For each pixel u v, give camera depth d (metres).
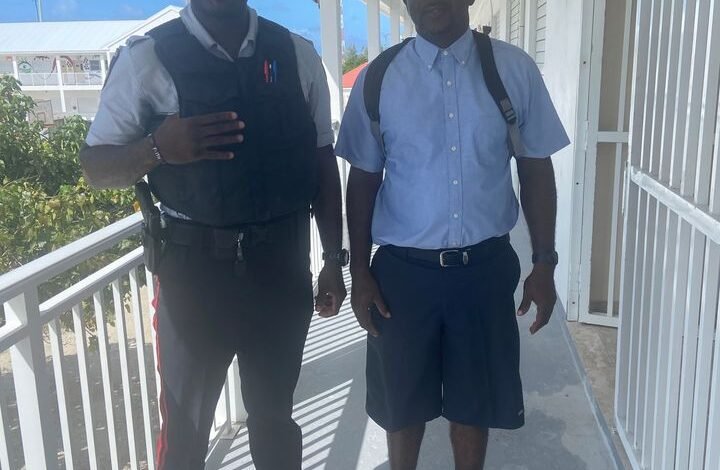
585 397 3.41
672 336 2.23
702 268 2.06
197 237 1.97
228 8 1.88
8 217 6.70
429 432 3.14
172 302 2.02
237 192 1.93
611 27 3.90
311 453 3.03
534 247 2.30
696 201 1.96
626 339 2.90
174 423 2.11
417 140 2.12
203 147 1.80
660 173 2.35
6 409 1.85
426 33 2.07
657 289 2.46
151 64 1.88
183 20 1.93
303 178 2.06
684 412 2.16
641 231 2.66
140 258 2.48
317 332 4.36
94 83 49.66
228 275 2.00
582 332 4.12
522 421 2.33
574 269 4.21
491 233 2.17
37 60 50.53
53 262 1.88
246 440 3.09
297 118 2.02
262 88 1.94
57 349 2.01
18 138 8.12
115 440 2.32
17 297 1.78
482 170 2.12
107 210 7.41
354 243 2.31
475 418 2.28
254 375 2.18
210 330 2.04
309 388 3.62
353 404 3.41
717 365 1.80
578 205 4.12
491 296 2.21
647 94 2.56
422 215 2.15
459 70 2.10
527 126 2.18
